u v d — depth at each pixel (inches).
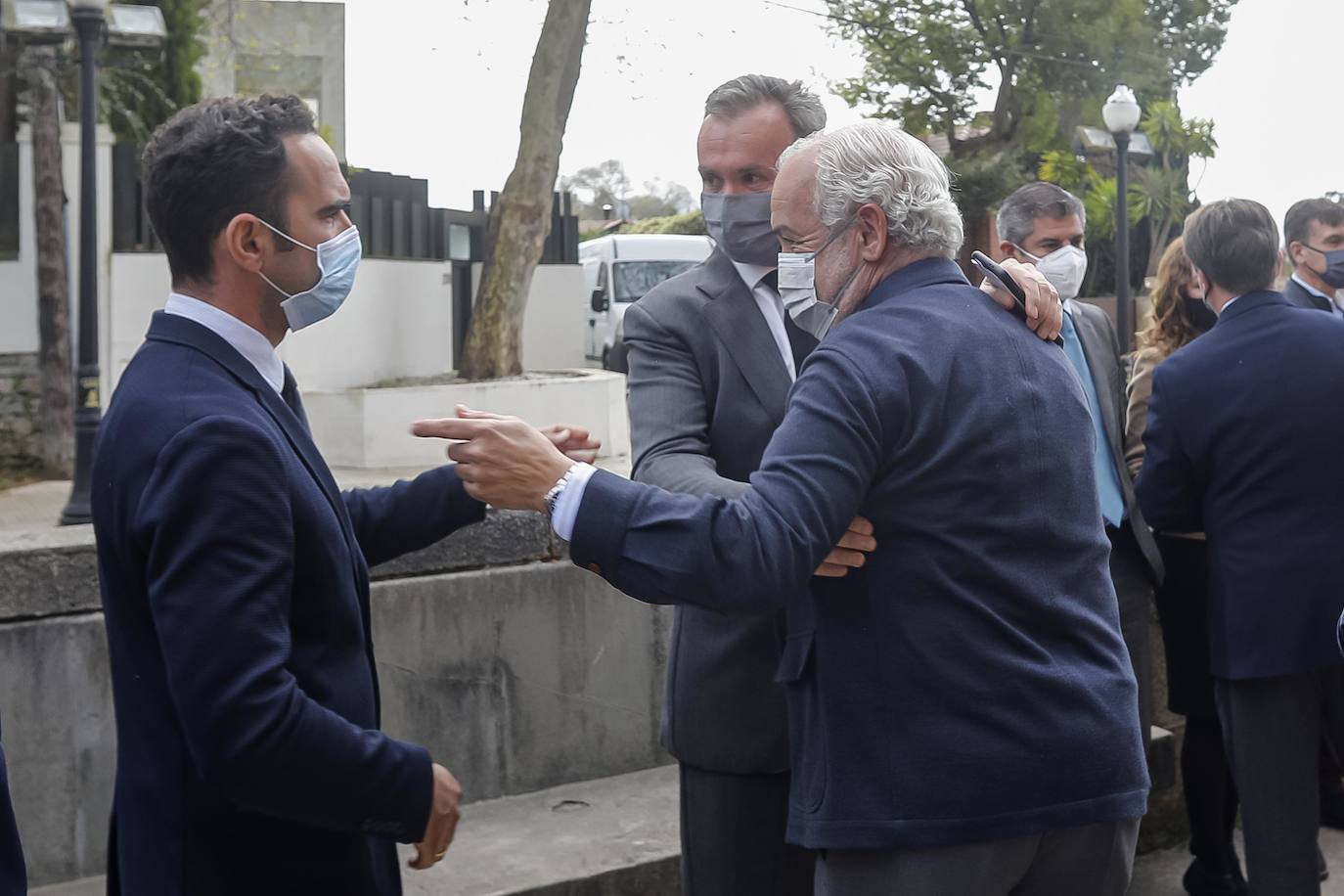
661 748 154.9
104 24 255.1
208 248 68.4
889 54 935.7
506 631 144.3
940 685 68.2
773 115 91.1
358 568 70.8
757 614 67.6
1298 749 116.1
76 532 129.6
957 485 68.5
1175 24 997.2
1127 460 140.4
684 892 98.3
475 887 123.3
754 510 66.7
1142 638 132.0
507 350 353.7
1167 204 879.7
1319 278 173.9
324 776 61.6
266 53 550.9
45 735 123.1
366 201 342.3
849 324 71.7
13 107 384.5
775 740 91.5
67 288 336.2
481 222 420.2
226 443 61.4
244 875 66.2
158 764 65.2
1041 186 134.6
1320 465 113.3
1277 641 114.0
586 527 69.0
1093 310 134.6
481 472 71.1
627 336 94.6
